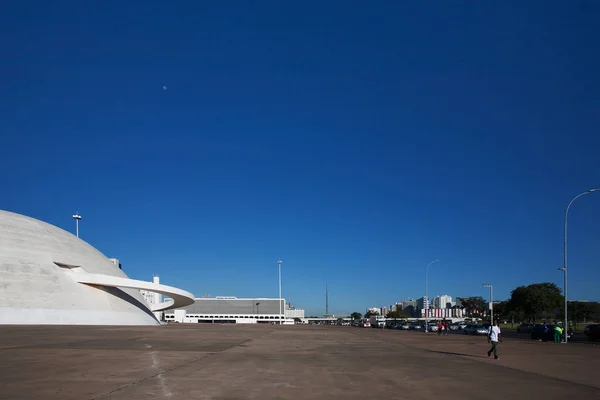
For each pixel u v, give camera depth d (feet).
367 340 126.31
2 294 162.09
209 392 37.93
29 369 49.55
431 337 163.43
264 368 54.70
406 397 37.81
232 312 537.24
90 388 38.63
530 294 282.56
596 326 147.33
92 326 164.45
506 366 62.95
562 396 39.65
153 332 135.54
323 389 40.65
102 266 214.07
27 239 188.34
